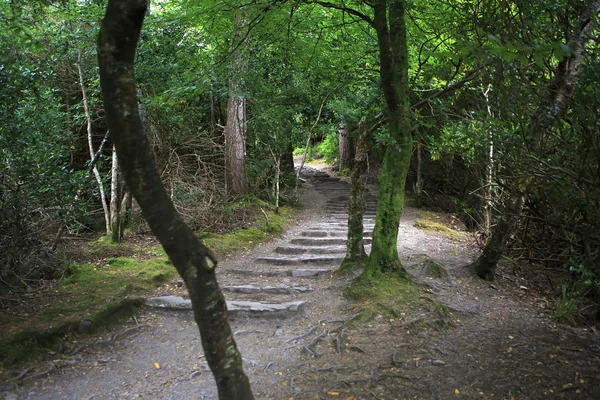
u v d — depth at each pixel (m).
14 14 5.27
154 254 8.41
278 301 6.20
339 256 8.38
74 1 8.38
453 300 6.11
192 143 11.18
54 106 7.84
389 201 6.37
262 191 13.84
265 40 7.87
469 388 3.94
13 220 5.77
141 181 2.24
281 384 4.13
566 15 5.05
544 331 5.23
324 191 18.17
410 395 3.85
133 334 5.31
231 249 9.16
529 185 5.49
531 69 5.26
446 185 15.41
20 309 5.45
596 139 4.52
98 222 10.48
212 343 2.48
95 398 3.96
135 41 2.18
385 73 5.95
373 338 4.97
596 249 6.01
